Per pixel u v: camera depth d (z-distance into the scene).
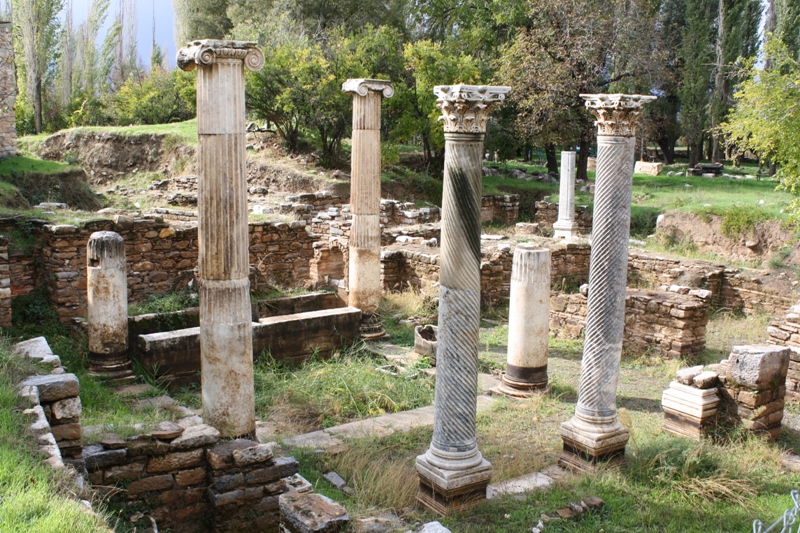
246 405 7.62
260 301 13.31
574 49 29.56
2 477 4.36
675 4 41.44
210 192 7.14
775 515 6.69
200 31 42.38
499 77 30.48
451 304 6.54
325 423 9.48
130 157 31.12
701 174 34.59
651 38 30.86
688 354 12.69
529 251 10.23
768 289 16.47
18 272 13.15
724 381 8.80
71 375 6.18
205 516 6.73
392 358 12.11
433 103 28.64
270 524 6.83
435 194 30.42
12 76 22.45
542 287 10.28
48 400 5.92
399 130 29.00
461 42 32.97
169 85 40.38
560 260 18.55
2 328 11.73
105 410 8.38
